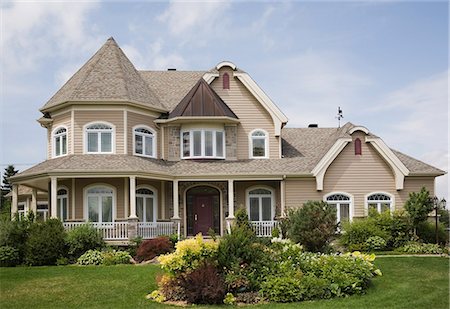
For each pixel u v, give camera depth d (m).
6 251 22.50
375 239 25.92
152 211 30.67
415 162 32.12
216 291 15.23
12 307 15.24
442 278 17.64
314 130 36.78
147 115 31.12
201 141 31.59
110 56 32.28
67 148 29.61
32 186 33.34
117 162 28.06
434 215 30.33
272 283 15.73
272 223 29.92
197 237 16.88
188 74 35.84
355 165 30.81
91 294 16.41
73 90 30.02
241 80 32.66
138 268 20.08
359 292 15.88
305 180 30.70
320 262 17.19
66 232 24.39
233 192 31.58
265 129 32.78
